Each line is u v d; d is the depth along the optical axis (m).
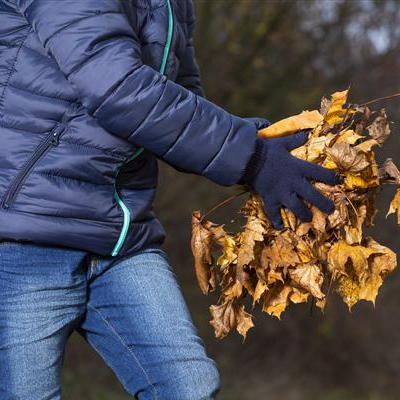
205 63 12.95
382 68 13.20
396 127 12.11
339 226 2.86
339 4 13.20
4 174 2.69
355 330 12.72
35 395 2.68
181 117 2.65
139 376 2.77
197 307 12.91
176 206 12.75
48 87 2.69
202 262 3.02
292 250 2.87
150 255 2.91
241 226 2.98
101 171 2.74
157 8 2.93
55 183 2.68
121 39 2.63
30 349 2.67
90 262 2.82
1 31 2.75
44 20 2.62
